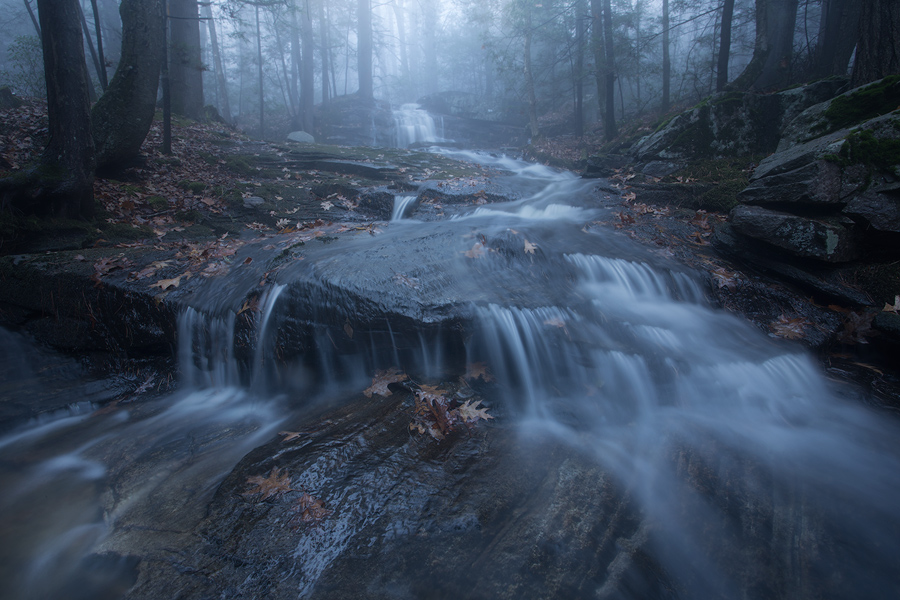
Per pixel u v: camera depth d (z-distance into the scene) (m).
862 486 3.17
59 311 5.39
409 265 4.91
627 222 7.35
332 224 7.87
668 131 10.71
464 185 9.88
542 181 11.41
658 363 4.16
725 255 6.21
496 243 5.74
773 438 3.69
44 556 2.69
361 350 4.28
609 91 16.59
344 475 3.05
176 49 14.00
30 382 4.91
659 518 2.82
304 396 4.36
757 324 5.14
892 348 4.71
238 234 7.94
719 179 8.78
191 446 3.76
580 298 5.02
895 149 5.02
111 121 8.66
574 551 2.56
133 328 5.04
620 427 3.73
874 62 7.28
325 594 2.31
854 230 5.17
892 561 2.58
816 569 2.52
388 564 2.47
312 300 4.32
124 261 5.60
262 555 2.50
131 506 3.05
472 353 4.28
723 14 12.27
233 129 17.42
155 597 2.30
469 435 3.54
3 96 11.04
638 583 2.39
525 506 2.87
